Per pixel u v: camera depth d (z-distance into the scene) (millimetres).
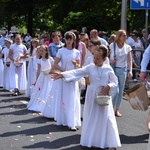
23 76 12828
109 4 32969
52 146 6746
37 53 9977
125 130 7906
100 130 6430
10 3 48062
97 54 6414
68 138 7230
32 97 9992
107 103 6223
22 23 57000
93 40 7953
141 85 6363
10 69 12672
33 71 11711
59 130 7805
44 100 9672
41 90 9805
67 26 27891
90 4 34125
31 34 50156
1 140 7094
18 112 9617
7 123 8414
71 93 7848
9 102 11047
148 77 11734
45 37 14992
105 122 6375
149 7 11961
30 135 7438
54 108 8781
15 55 12641
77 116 7902
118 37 8922
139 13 27734
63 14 38719
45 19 55094
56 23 43344
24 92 12938
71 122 7801
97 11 33438
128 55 9039
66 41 7945
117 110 9141
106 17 33156
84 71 6570
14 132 7648
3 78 13805
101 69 6465
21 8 48719
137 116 9195
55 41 10070
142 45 16297
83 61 9531
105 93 6391
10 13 49188
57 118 8094
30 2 48188
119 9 32906
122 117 9070
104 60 6477
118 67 8953
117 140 6391
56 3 41844
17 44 12641
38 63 9914
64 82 7895
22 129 7891
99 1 33000
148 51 6941
